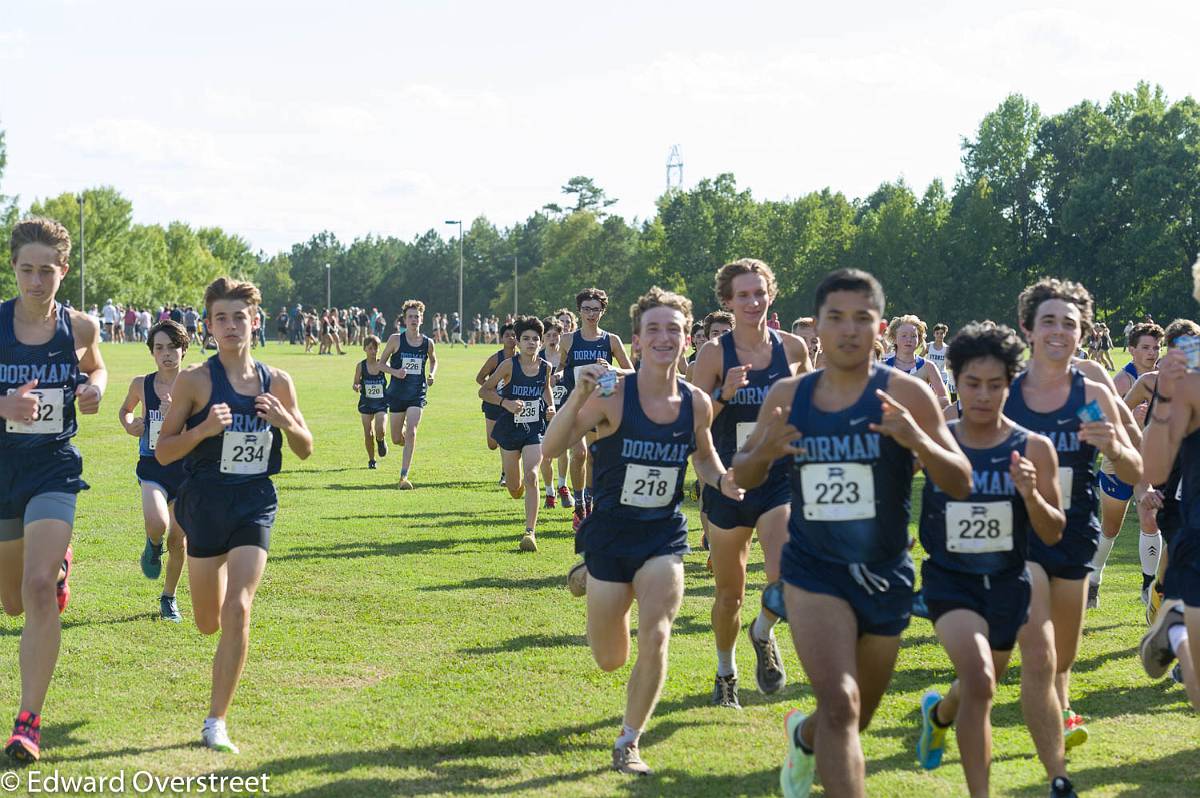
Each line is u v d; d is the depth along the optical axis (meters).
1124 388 8.65
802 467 4.11
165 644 6.88
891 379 4.07
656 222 100.81
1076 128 78.62
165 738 5.24
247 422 5.40
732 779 4.83
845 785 3.76
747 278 6.21
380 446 16.33
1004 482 4.35
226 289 5.43
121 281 97.38
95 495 13.27
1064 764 4.48
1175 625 4.89
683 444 5.03
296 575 8.98
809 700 5.98
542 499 13.41
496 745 5.22
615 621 5.12
